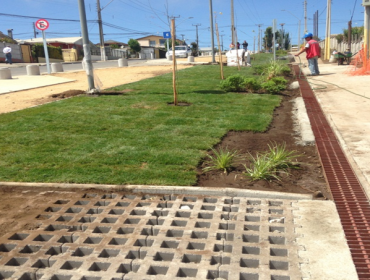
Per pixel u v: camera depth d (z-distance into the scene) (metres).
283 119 7.92
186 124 7.10
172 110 8.34
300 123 7.15
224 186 4.32
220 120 7.43
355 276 2.59
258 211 3.66
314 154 5.48
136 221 3.52
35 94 11.79
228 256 2.84
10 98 11.09
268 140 6.25
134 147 5.66
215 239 3.12
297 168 4.90
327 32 27.58
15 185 4.39
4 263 2.84
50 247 3.05
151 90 11.46
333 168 4.88
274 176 4.51
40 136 6.34
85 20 10.32
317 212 3.55
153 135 6.31
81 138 6.19
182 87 12.13
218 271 2.67
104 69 22.94
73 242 3.16
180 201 3.93
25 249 3.06
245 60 22.45
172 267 2.72
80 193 4.21
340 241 3.03
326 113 8.02
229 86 11.16
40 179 4.52
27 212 3.79
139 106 8.78
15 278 2.66
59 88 13.32
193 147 5.67
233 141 6.18
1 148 5.72
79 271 2.71
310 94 10.66
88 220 3.60
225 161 4.82
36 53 46.75
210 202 3.97
